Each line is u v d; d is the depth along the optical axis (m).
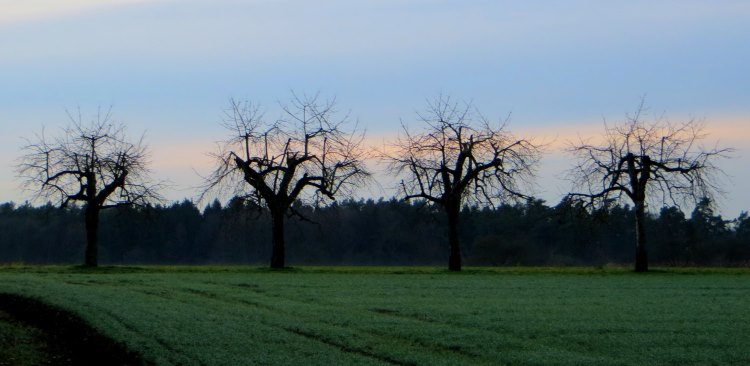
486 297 45.06
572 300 43.75
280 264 75.44
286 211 76.94
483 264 127.31
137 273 63.66
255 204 74.62
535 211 133.62
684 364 25.14
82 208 97.94
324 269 72.62
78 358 29.58
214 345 27.05
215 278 57.00
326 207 76.69
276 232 75.75
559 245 136.88
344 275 63.34
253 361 24.55
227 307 37.78
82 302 38.91
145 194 79.25
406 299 43.16
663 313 37.50
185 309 36.69
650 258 126.69
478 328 32.16
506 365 24.69
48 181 77.12
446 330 30.75
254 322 32.25
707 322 34.41
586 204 75.88
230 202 75.56
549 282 57.16
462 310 37.88
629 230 140.88
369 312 36.59
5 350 31.17
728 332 31.50
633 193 75.00
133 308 36.75
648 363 25.16
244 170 74.44
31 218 143.00
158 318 33.38
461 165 75.75
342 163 75.56
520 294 47.34
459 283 55.34
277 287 49.81
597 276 65.19
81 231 140.38
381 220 141.00
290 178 75.44
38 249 140.25
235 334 29.08
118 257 135.62
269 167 75.12
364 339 28.53
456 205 75.56
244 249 139.25
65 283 50.62
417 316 35.62
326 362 24.31
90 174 77.69
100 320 33.22
